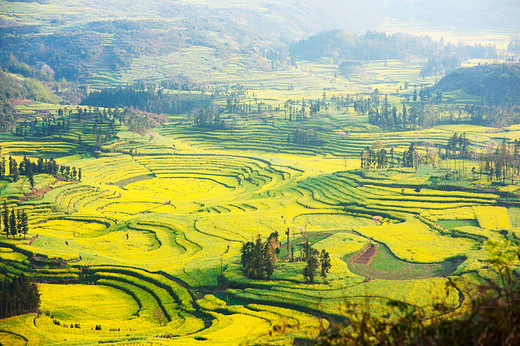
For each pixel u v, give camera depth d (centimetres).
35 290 18375
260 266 18450
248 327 15100
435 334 5059
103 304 18512
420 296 15888
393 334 5038
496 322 4662
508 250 5444
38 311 17788
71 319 17212
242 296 17312
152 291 19012
